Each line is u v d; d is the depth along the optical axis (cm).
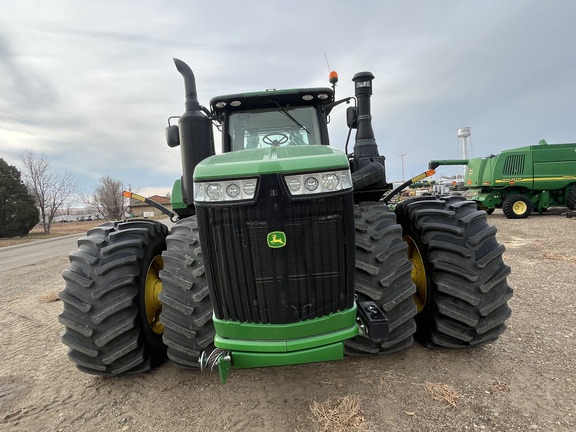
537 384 260
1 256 1619
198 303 261
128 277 284
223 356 220
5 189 3416
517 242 864
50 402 285
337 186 205
